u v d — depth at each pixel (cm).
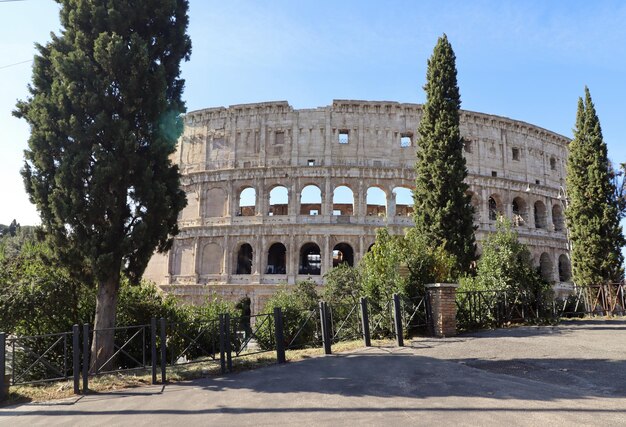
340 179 6375
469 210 3969
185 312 2786
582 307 3684
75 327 1564
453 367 1579
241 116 6719
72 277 2055
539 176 7406
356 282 3691
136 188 2120
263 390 1416
